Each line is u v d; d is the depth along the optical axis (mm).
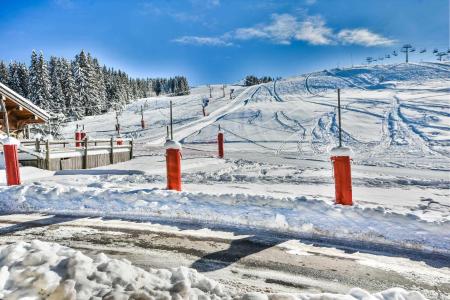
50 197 7039
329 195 7891
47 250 3508
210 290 3023
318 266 3938
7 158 8633
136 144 30562
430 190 8562
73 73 68812
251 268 3914
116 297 2715
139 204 6344
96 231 5348
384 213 4980
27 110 15461
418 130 22719
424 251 4250
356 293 2865
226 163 15016
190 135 32344
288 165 14070
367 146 20266
